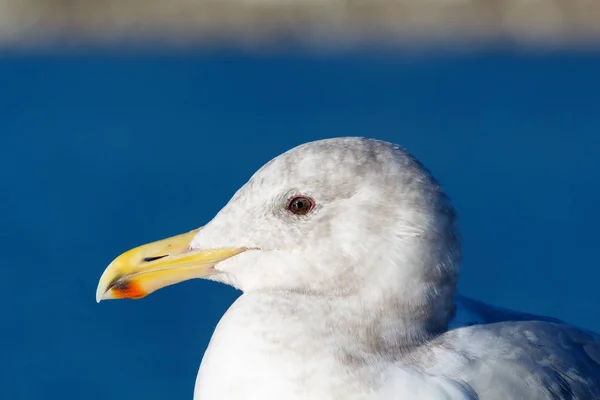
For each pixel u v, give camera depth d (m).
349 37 92.00
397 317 4.98
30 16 90.00
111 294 5.43
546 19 88.44
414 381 4.77
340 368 4.77
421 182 5.08
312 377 4.75
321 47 79.62
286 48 79.00
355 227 5.04
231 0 99.31
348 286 5.02
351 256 5.03
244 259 5.28
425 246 5.00
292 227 5.16
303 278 5.11
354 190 5.09
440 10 94.44
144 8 96.12
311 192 5.14
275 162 5.31
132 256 5.46
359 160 5.12
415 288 4.99
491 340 5.09
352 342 4.88
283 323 4.90
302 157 5.22
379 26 95.38
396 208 5.02
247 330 4.91
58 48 74.38
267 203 5.22
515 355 5.04
